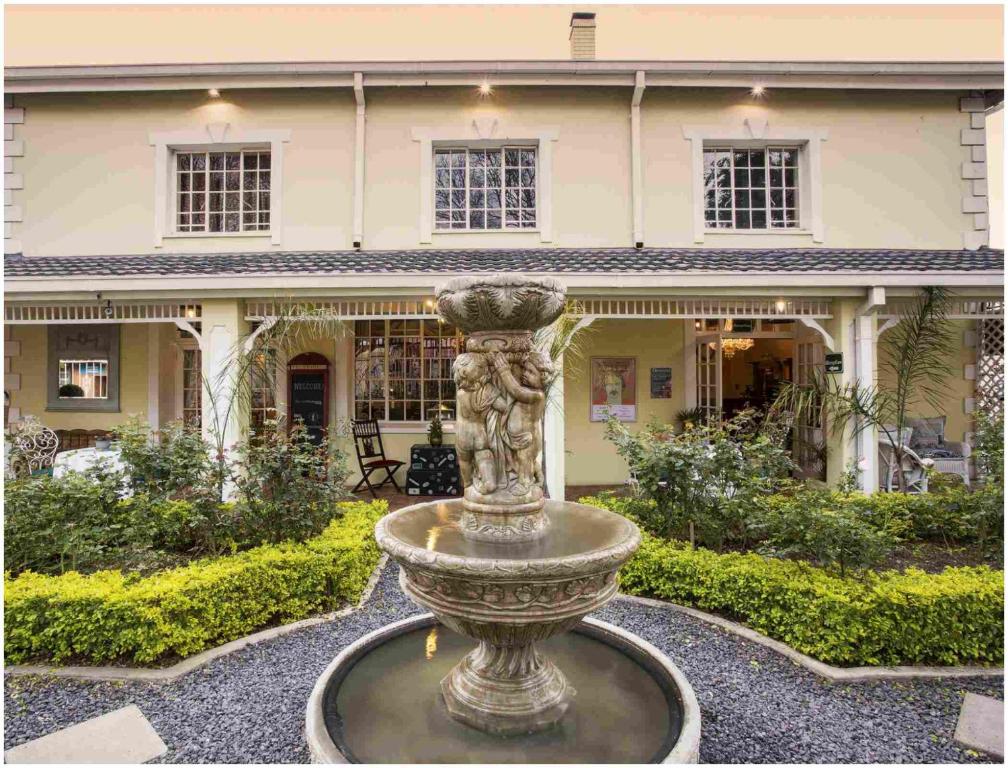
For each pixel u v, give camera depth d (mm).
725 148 8852
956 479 6020
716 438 4891
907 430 7172
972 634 3418
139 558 4020
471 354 2848
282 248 8453
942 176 8609
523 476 2762
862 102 8602
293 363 8742
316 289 6578
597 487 8773
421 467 8117
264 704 2967
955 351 8367
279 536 4531
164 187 8477
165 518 4473
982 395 8320
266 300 6832
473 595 2305
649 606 4176
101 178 8469
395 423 8883
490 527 2656
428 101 8508
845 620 3377
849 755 2586
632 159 8430
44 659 3361
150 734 2711
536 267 6613
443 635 3463
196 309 6977
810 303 7016
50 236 8453
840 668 3279
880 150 8586
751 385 14648
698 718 2387
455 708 2592
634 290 6617
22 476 4906
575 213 8508
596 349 9031
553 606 2312
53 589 3443
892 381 8328
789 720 2850
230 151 8703
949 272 6363
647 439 5141
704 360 9172
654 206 8508
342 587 4227
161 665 3318
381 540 2516
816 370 8266
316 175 8492
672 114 8555
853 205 8547
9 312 6836
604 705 2686
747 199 8883
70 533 4016
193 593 3484
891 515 5004
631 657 3100
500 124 8492
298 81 8266
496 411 2768
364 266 6750
